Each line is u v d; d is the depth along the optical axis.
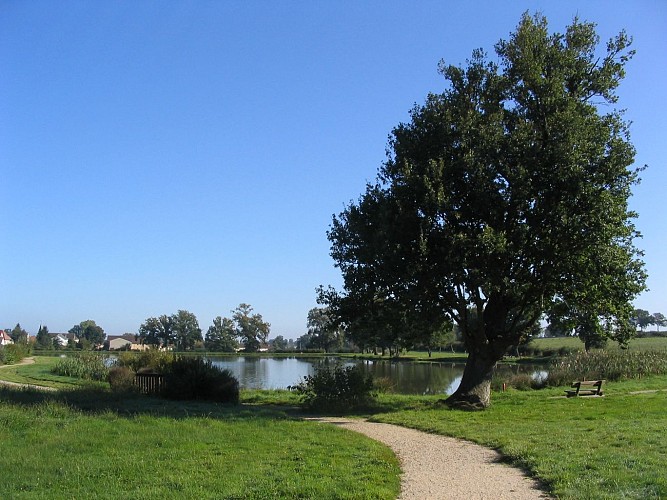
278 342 196.62
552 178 18.84
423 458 11.09
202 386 22.23
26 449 10.90
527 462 10.20
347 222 22.12
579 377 30.64
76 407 16.44
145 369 27.31
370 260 20.09
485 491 8.52
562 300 21.33
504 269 19.52
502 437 12.90
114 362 39.34
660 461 9.45
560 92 19.83
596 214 18.42
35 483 8.74
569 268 19.50
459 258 18.64
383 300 21.45
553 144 19.06
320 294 22.72
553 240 19.16
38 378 33.31
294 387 21.06
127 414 16.03
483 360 21.09
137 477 9.09
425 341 23.91
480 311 21.03
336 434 13.59
